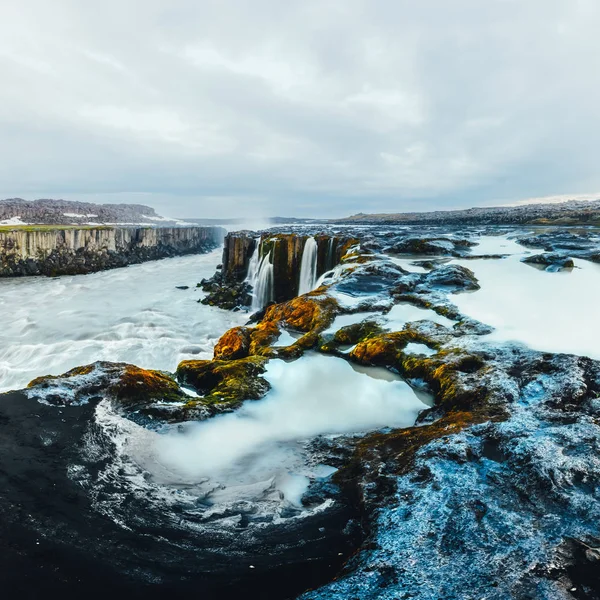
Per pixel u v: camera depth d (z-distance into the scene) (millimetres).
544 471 6578
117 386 10227
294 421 9914
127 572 5445
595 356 11094
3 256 47719
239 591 5211
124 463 7941
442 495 6367
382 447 8234
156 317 29750
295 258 34719
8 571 5348
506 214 70750
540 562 5035
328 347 13758
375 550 5477
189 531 6285
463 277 19234
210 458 8367
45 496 6852
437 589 4762
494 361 11234
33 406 9461
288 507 6926
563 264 20562
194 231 84500
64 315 30312
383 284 19812
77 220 105000
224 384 11383
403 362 12281
